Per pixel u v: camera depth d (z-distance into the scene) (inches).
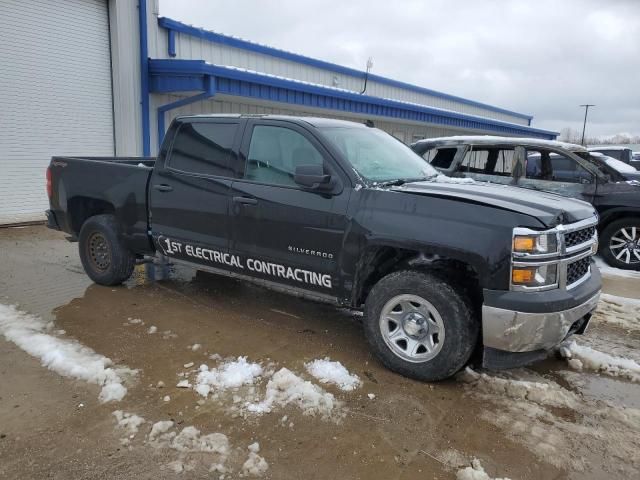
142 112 430.3
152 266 262.7
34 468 105.1
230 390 137.9
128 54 416.8
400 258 157.5
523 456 114.9
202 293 220.4
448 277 143.5
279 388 138.7
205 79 398.6
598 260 314.3
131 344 165.3
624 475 109.5
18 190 373.1
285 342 171.8
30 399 130.3
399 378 148.7
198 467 107.0
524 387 142.6
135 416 123.0
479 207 136.6
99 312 193.0
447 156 332.2
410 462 111.4
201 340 170.2
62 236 333.4
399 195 147.5
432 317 142.9
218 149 185.9
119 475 103.7
